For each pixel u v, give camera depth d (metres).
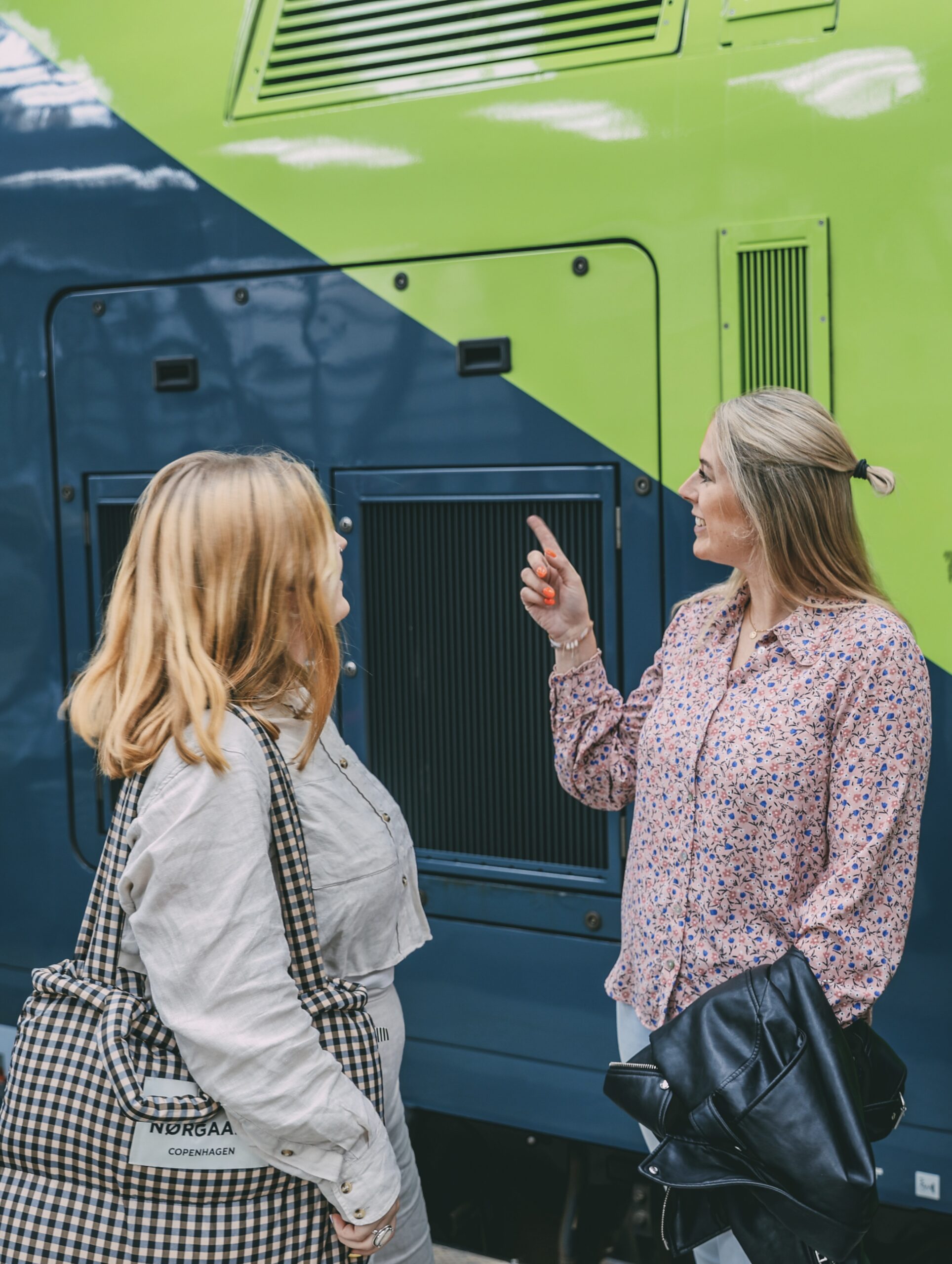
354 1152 1.15
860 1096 1.22
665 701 1.49
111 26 2.29
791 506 1.37
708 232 1.83
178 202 2.23
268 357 2.19
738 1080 1.23
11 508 2.46
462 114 1.99
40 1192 1.18
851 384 1.76
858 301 1.75
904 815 1.30
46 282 2.37
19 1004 2.53
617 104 1.87
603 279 1.91
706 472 1.46
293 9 2.14
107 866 1.20
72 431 2.38
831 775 1.33
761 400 1.41
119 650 1.26
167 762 1.16
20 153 2.37
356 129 2.07
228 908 1.11
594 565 1.98
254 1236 1.15
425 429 2.07
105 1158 1.14
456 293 2.02
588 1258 2.08
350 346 2.11
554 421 1.97
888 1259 1.87
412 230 2.04
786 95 1.76
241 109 2.17
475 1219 2.19
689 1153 1.27
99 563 2.39
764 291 1.80
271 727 1.22
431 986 2.18
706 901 1.39
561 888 2.07
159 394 2.29
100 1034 1.15
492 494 2.03
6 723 2.51
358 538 2.16
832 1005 1.28
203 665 1.18
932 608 1.74
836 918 1.28
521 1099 2.12
